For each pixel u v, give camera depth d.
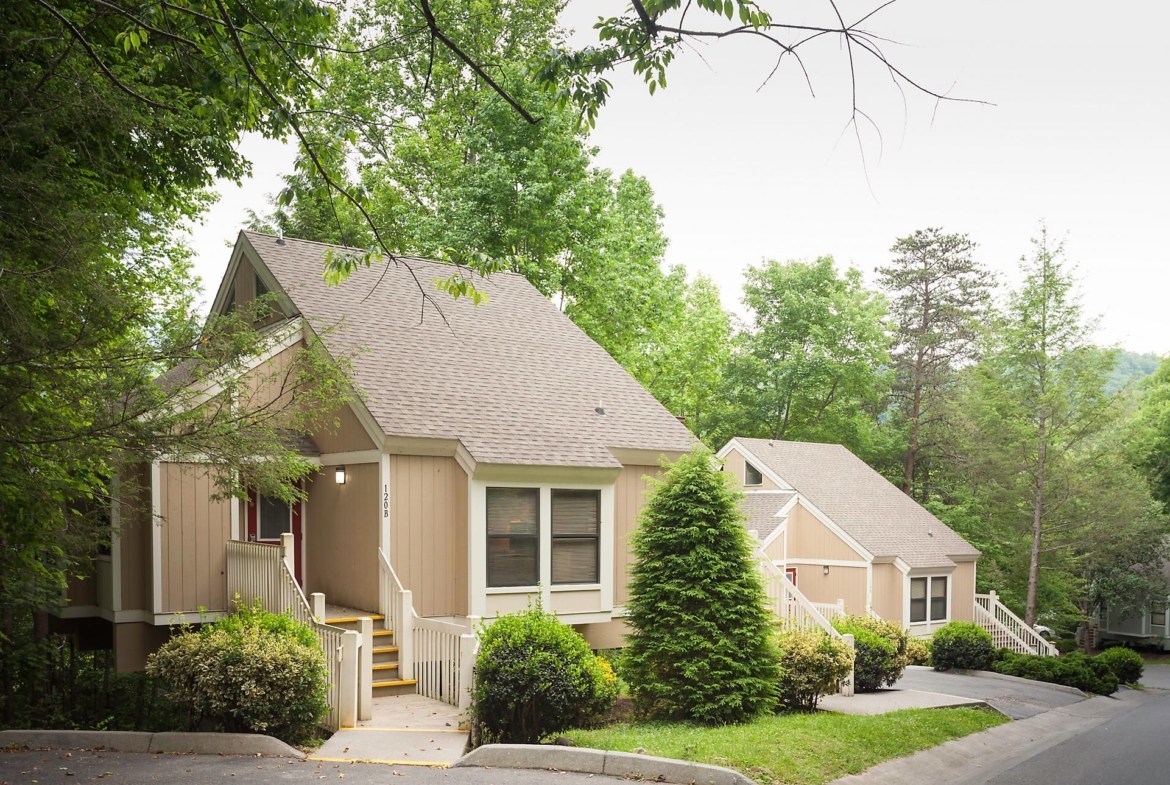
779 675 13.77
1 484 10.23
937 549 32.53
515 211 28.47
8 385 9.05
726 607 13.47
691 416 49.16
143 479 15.38
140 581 15.52
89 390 9.64
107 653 18.31
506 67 28.11
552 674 11.33
